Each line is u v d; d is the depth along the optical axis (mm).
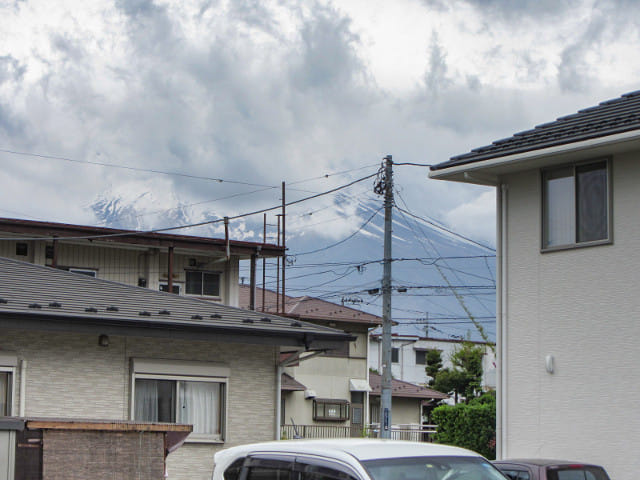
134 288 16609
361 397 42000
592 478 11734
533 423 16500
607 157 15883
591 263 15969
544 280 16672
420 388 48406
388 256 26984
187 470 15000
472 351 54969
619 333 15453
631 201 15500
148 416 14797
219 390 15555
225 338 14844
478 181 17531
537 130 17875
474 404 23641
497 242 17578
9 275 15492
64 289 15258
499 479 7258
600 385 15617
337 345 16078
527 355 16766
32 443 9750
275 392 16078
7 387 13523
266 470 7695
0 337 13555
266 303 43438
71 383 14062
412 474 6914
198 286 31219
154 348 14969
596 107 18344
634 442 15047
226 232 31094
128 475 10180
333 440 7789
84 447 9984
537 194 16938
